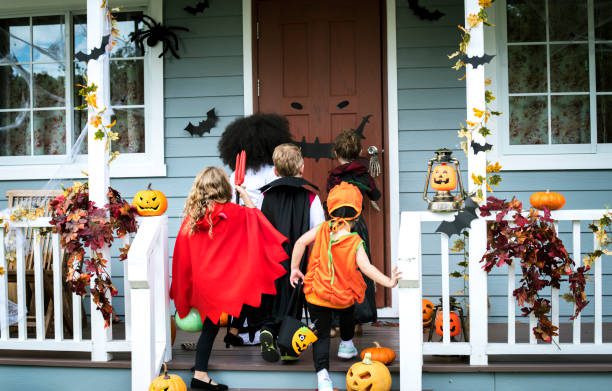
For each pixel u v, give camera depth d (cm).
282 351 377
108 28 419
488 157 529
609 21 533
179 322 396
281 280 400
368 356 362
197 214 377
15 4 564
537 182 528
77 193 404
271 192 412
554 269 378
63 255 492
